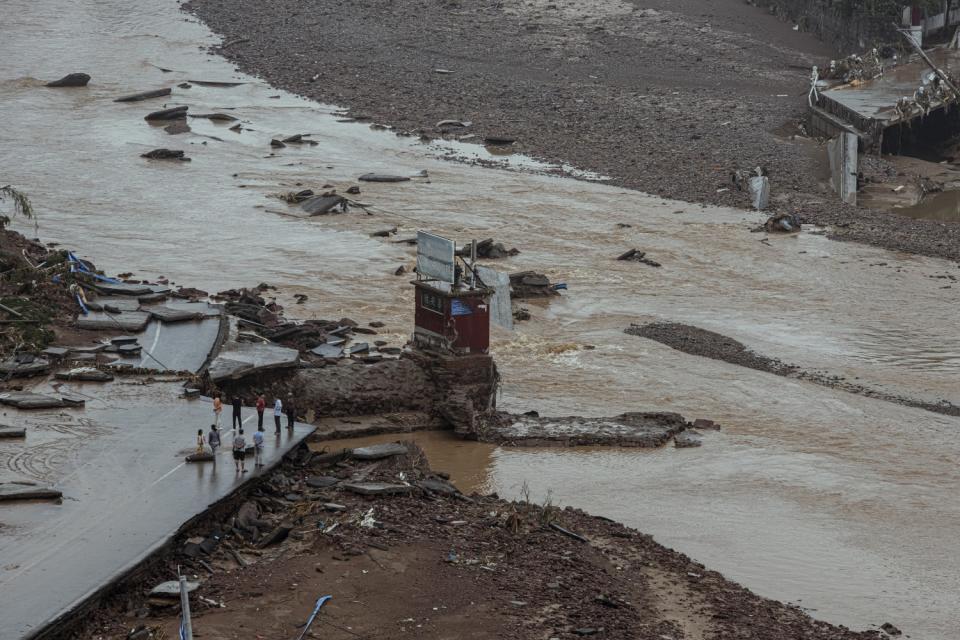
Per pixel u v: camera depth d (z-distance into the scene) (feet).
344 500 143.84
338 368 191.01
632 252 293.64
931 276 287.69
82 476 136.15
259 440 142.72
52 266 220.23
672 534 153.58
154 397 165.58
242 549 128.47
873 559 149.38
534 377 215.51
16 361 173.06
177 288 245.04
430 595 120.37
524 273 267.39
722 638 119.65
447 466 173.78
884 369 227.20
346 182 355.15
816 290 276.00
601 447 184.55
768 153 390.83
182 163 370.32
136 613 112.98
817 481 174.09
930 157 411.13
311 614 114.42
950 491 172.65
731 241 310.24
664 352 230.89
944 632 130.72
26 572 113.29
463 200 340.18
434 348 193.36
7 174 346.33
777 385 214.90
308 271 271.69
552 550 136.77
